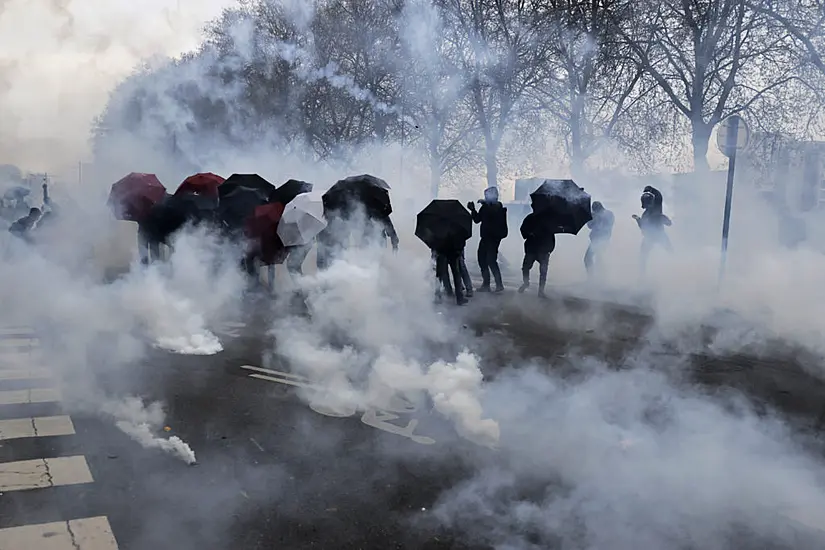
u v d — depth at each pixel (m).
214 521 3.86
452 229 10.48
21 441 4.95
